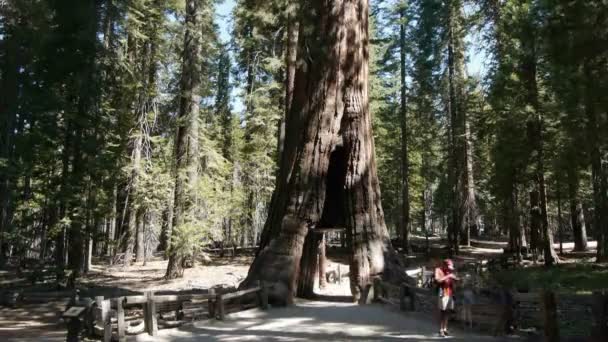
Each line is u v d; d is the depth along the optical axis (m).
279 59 28.56
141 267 30.69
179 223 24.16
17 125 26.89
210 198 25.64
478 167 43.94
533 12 17.50
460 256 35.81
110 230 36.91
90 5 21.55
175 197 24.45
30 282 21.75
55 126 21.66
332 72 17.50
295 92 18.28
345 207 17.27
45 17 23.42
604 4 10.38
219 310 12.80
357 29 18.06
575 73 11.67
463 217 41.19
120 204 31.89
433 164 50.69
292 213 16.64
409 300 13.85
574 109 12.60
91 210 21.89
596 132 11.99
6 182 23.17
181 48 29.31
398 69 39.84
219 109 41.19
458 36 35.78
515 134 25.61
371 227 17.08
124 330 10.26
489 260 28.77
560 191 28.03
